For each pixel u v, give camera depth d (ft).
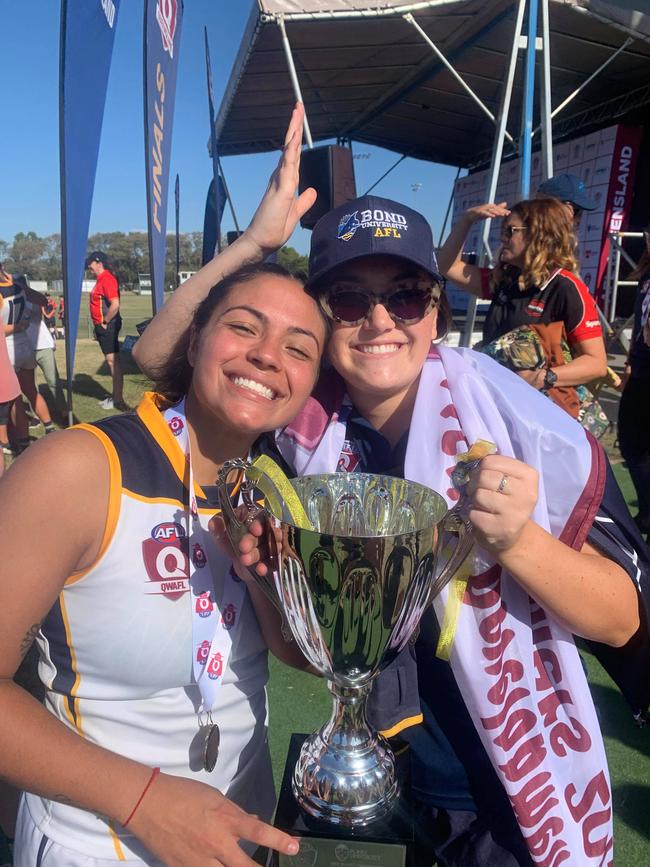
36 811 3.96
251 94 31.65
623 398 12.36
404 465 4.39
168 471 3.85
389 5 20.63
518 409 4.13
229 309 3.84
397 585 3.39
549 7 21.76
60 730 3.43
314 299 4.22
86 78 10.78
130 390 31.96
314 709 8.87
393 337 4.26
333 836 3.57
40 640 3.89
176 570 3.76
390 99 34.17
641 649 4.04
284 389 3.88
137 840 3.76
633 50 26.25
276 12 19.66
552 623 4.09
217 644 3.92
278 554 3.43
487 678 3.95
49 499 3.39
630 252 39.19
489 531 3.37
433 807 4.52
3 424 20.08
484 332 10.61
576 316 9.47
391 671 4.49
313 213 9.30
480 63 28.19
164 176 14.32
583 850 4.14
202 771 4.05
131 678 3.79
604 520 4.08
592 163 31.81
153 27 12.96
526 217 9.71
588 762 4.11
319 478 4.23
